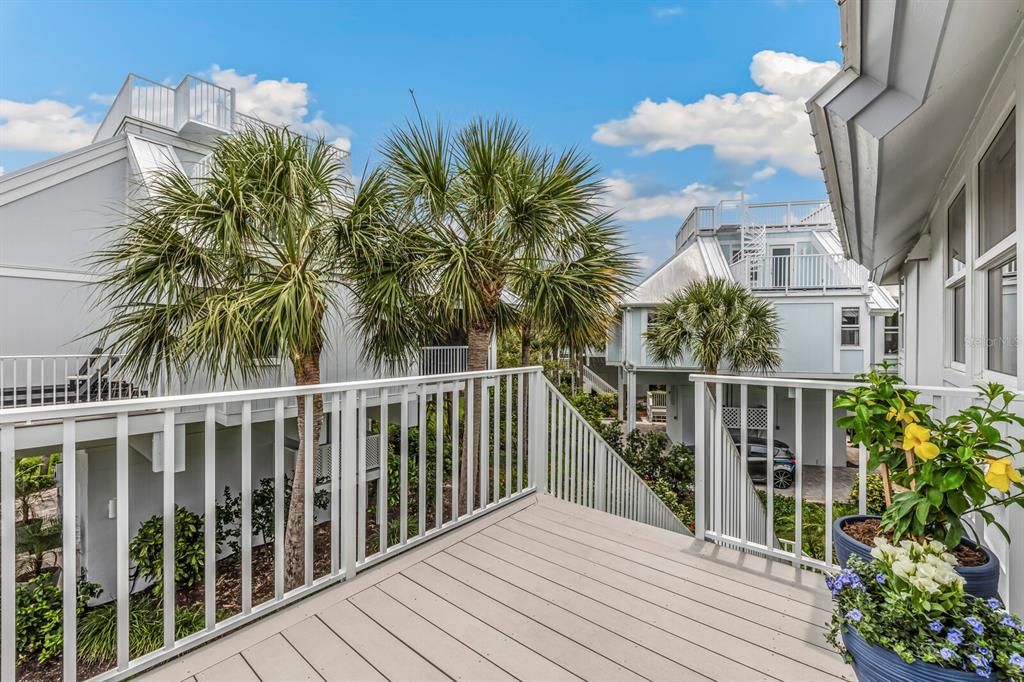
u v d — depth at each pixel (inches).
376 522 244.2
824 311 417.7
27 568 221.0
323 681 59.4
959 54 73.1
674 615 72.9
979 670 43.4
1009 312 93.4
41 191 236.4
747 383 91.5
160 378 196.5
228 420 217.6
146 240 164.6
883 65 77.5
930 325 186.7
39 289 234.7
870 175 111.2
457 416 107.0
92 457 212.4
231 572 218.2
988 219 103.2
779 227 493.4
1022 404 70.3
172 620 63.4
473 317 189.6
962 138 112.1
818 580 82.6
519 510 116.7
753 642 66.3
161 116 303.6
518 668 61.5
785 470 389.1
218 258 171.9
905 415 62.5
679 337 368.8
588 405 370.9
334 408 83.4
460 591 80.0
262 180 163.6
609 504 185.2
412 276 183.5
